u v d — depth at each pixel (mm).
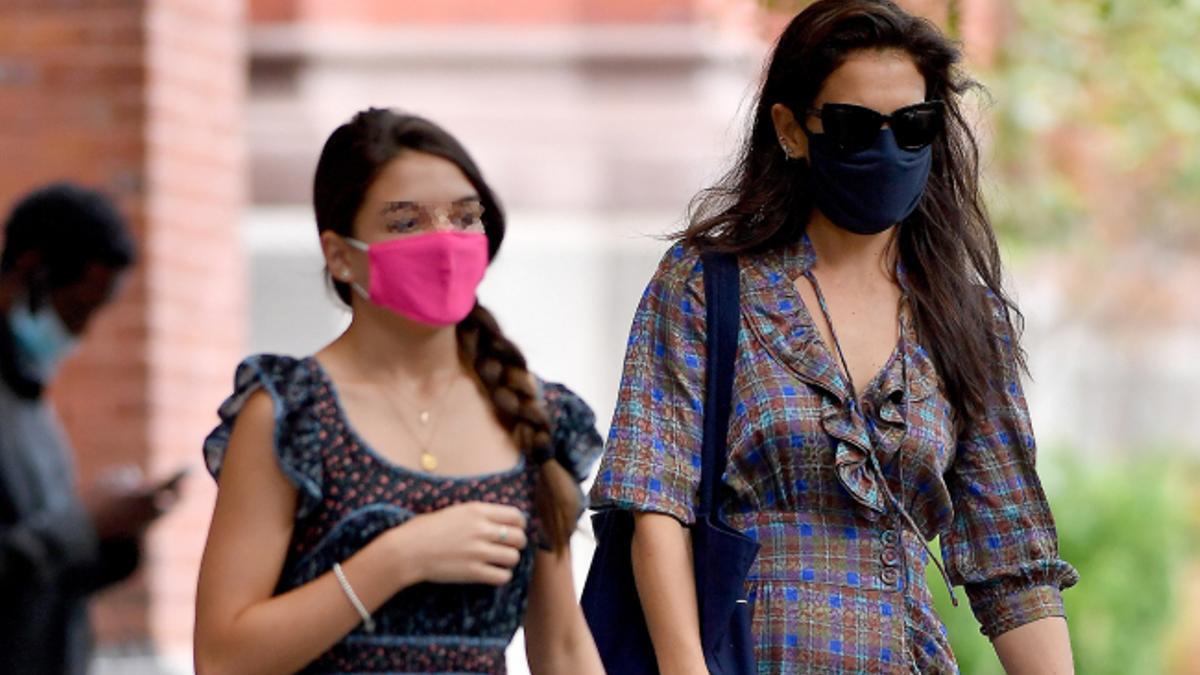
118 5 33469
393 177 15258
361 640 15055
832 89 17812
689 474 17750
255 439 15109
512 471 15562
